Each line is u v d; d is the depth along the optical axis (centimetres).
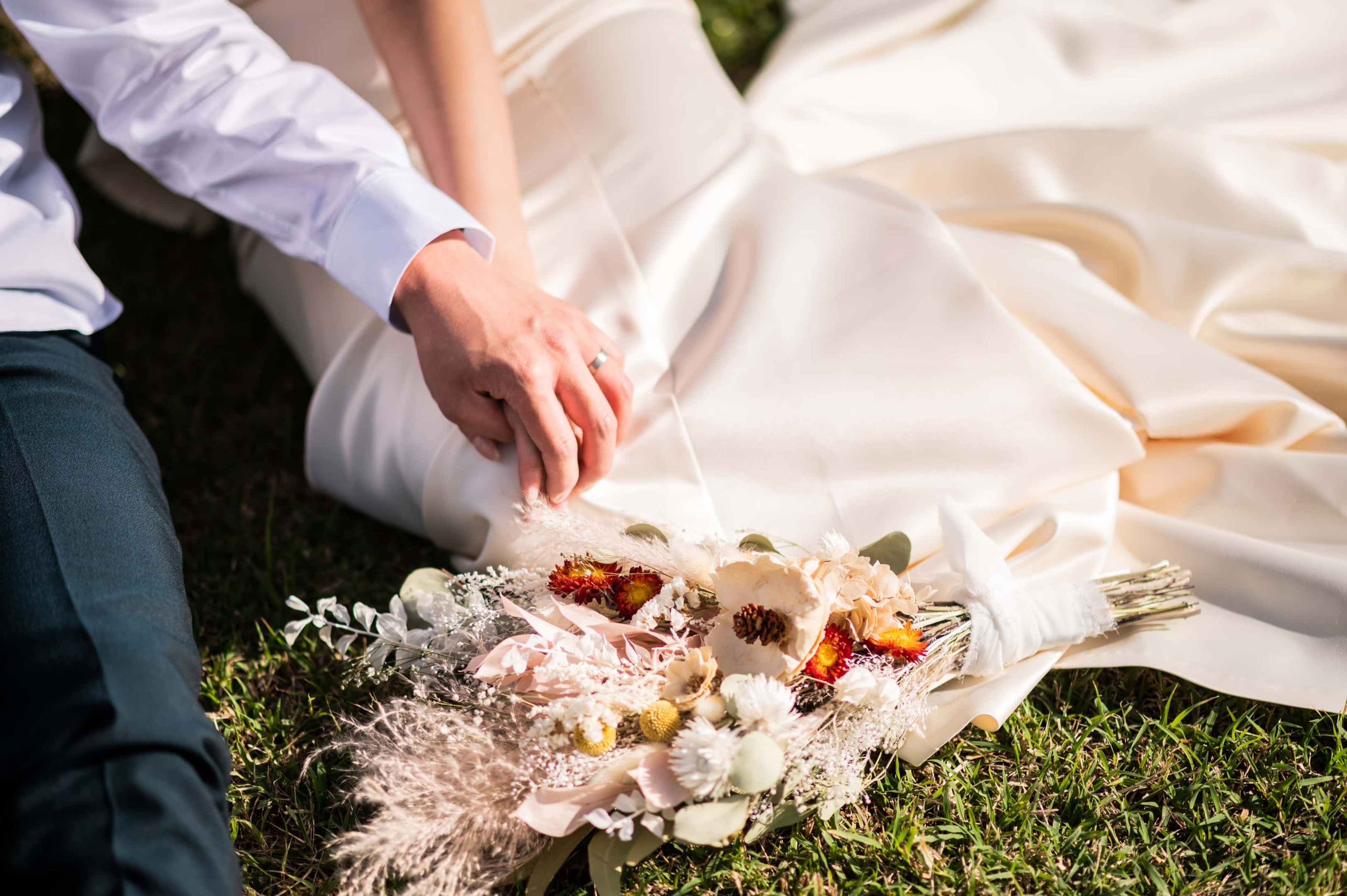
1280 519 167
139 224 219
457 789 147
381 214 161
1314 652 159
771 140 196
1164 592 163
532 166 181
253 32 168
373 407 173
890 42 208
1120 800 157
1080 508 166
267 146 164
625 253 173
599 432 159
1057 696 163
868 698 150
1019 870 153
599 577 156
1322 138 196
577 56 187
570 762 148
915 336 167
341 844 152
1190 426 169
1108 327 171
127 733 137
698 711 147
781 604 148
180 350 204
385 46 173
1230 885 152
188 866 137
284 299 189
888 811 157
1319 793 155
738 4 265
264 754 163
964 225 185
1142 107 204
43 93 241
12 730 138
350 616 173
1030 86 205
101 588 142
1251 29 206
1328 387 176
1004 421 165
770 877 154
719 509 163
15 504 146
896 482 165
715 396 165
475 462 165
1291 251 177
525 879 152
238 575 179
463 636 156
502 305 159
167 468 191
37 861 136
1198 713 162
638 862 153
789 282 170
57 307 159
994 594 158
